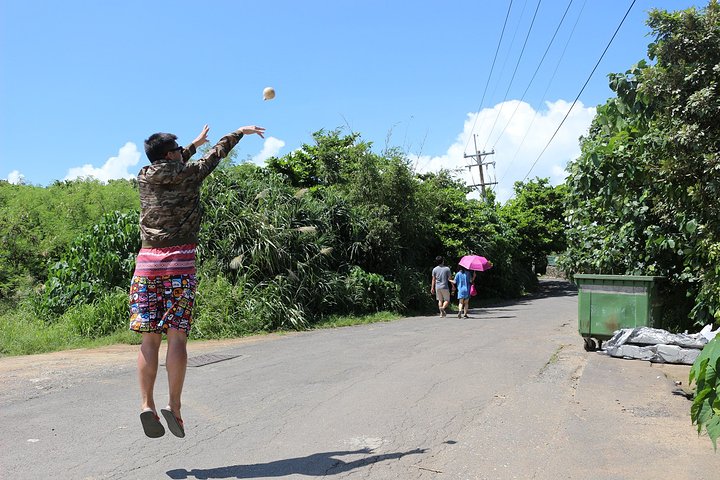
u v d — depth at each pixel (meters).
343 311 16.08
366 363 7.98
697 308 8.01
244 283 13.62
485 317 16.75
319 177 21.70
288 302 14.00
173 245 4.07
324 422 5.15
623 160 7.77
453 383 6.66
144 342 4.08
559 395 6.11
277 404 5.77
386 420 5.21
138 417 5.30
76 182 21.11
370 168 19.86
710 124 6.40
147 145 4.14
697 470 4.05
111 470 4.02
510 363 7.93
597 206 9.66
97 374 7.36
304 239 15.41
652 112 7.04
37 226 17.94
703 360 3.49
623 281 8.48
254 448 4.49
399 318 16.64
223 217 14.55
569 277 11.77
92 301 12.82
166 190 4.07
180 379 4.04
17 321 12.55
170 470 4.03
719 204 6.39
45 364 8.27
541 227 33.50
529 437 4.77
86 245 13.86
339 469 4.08
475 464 4.20
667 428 4.96
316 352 9.16
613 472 4.04
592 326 8.70
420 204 20.59
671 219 8.01
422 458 4.31
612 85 7.16
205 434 4.82
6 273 16.39
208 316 12.16
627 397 5.93
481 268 17.12
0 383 6.85
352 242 18.20
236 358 8.67
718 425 3.37
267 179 16.58
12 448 4.45
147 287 4.04
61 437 4.72
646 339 7.82
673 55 6.60
